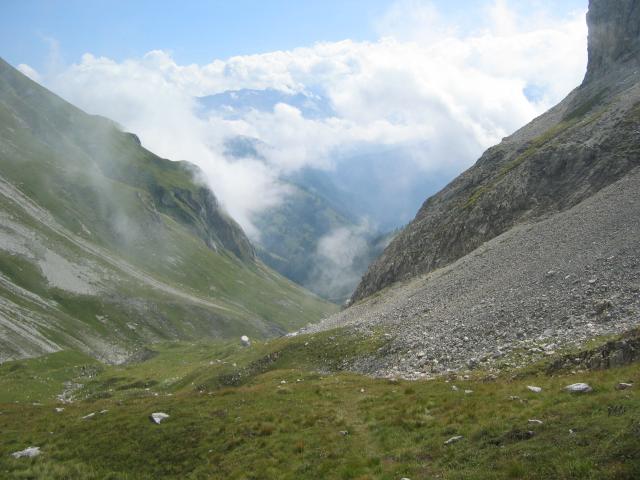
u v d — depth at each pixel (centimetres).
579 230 6294
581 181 8388
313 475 2380
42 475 2784
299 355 6638
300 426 3106
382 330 6488
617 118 9269
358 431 2859
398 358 5306
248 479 2498
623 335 3155
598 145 8706
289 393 4028
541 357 3675
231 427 3181
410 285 9138
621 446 1772
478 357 4312
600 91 12025
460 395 3084
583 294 4544
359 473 2267
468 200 10606
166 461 2911
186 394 4462
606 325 3834
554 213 8112
